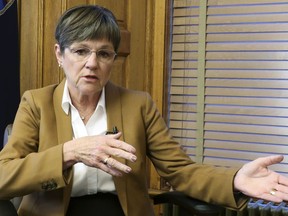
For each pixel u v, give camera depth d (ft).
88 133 4.97
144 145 5.14
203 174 4.90
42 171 4.41
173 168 5.09
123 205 4.84
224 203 4.75
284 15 7.72
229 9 8.09
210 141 8.30
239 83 8.06
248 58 7.99
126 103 5.16
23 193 4.52
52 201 4.72
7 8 6.97
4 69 6.98
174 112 8.61
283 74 7.75
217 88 8.23
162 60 8.57
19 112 5.03
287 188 4.59
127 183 4.91
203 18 8.29
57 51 4.95
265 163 4.74
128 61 8.30
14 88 7.08
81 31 4.59
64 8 7.22
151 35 8.65
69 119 4.92
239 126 8.09
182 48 8.50
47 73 7.24
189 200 4.90
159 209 8.36
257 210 7.42
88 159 4.33
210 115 8.29
